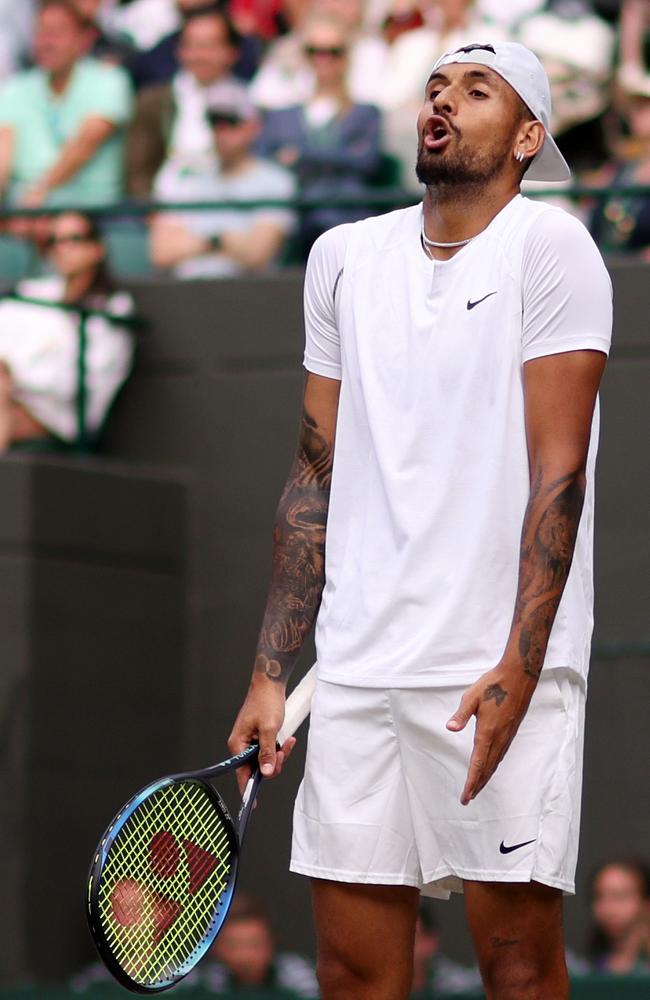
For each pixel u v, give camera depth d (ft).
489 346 35.14
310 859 36.29
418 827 35.42
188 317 92.22
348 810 35.76
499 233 35.60
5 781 84.38
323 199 88.43
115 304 93.04
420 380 35.65
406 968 36.32
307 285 38.37
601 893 75.05
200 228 94.48
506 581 34.91
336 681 35.91
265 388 90.79
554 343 34.76
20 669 84.69
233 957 76.89
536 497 34.47
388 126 95.50
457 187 35.86
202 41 96.02
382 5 99.76
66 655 85.97
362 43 98.43
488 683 33.65
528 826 34.35
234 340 91.45
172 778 34.55
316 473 38.42
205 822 35.65
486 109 35.88
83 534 86.99
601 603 84.17
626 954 74.49
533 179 38.42
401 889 36.11
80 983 83.41
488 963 35.14
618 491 84.33
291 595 37.83
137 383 92.79
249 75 98.99
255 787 36.40
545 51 93.61
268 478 90.38
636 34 94.58
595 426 36.58
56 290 92.68
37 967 83.87
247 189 94.22
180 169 95.71
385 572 35.63
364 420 36.52
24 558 85.10
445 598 34.94
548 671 34.88
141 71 99.60
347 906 36.11
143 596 88.99
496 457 34.94
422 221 36.88
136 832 34.60
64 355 90.89
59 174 96.48
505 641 34.76
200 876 35.45
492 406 35.14
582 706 35.96
